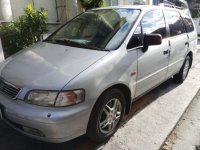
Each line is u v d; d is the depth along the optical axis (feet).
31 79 7.98
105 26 11.06
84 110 7.89
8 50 18.56
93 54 9.20
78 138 9.91
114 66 9.02
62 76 7.90
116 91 9.27
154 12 12.67
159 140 9.89
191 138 10.37
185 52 15.80
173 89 15.74
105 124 9.26
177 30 14.82
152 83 12.27
